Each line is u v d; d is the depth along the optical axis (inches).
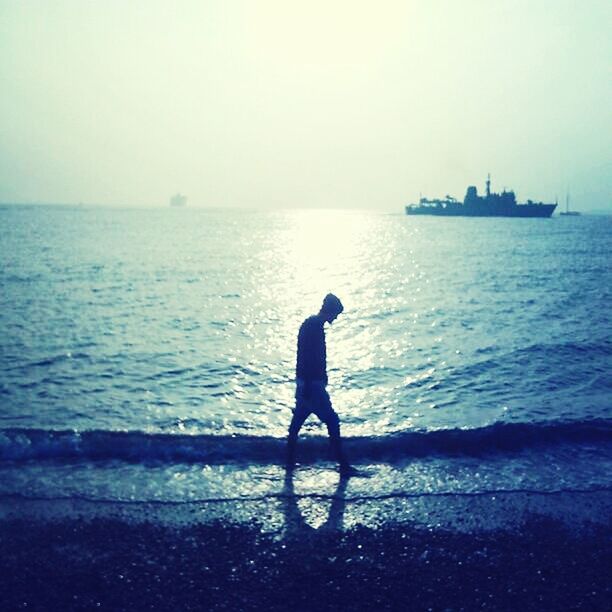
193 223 6368.1
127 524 187.6
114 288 1039.6
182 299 925.2
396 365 475.5
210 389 390.3
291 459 244.1
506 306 866.8
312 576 158.7
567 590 154.9
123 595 147.9
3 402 346.3
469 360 493.4
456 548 176.4
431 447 265.6
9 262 1530.5
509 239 3607.3
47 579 155.1
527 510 203.5
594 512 202.5
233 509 199.8
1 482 219.1
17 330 607.2
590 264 1774.1
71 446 252.8
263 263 1835.6
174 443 258.5
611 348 541.6
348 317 770.2
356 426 308.8
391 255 2309.3
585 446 270.1
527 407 349.1
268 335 629.6
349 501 207.9
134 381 407.8
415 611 143.6
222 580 155.8
